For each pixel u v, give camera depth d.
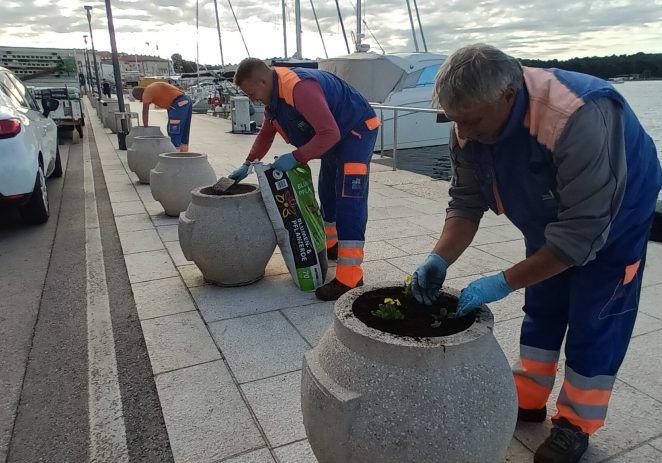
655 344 3.18
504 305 3.73
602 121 1.64
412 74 15.65
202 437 2.42
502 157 1.87
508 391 1.81
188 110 9.38
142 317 3.63
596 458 2.27
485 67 1.58
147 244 5.28
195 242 3.96
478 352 1.74
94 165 10.96
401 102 15.42
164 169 6.15
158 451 2.40
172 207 6.23
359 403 1.69
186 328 3.46
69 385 3.04
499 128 1.77
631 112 1.88
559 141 1.67
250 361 3.05
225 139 15.21
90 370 3.07
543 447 2.22
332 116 3.58
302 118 3.76
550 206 1.93
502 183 1.97
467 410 1.67
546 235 1.80
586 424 2.21
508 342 3.23
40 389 3.00
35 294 4.34
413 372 1.67
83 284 4.55
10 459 2.44
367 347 1.71
